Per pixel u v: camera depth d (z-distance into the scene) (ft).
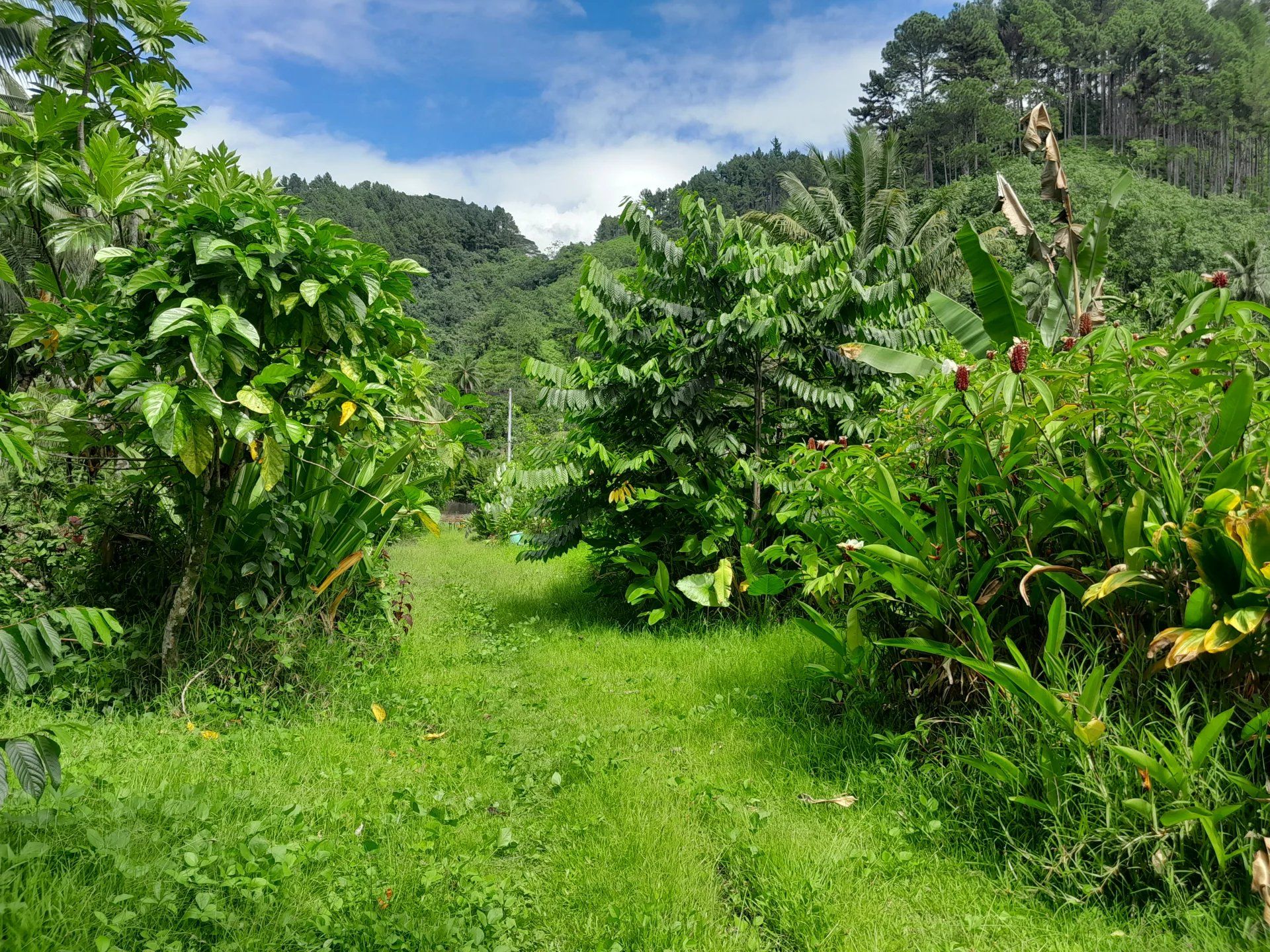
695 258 23.61
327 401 14.02
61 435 13.19
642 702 15.83
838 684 14.32
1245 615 7.74
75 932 6.70
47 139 15.16
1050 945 7.52
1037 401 10.59
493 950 7.40
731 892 8.98
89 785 10.08
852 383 23.41
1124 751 7.94
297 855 8.64
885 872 8.96
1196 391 9.92
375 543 19.29
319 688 15.12
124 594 15.30
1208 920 7.43
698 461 23.36
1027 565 10.25
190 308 11.51
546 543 26.27
